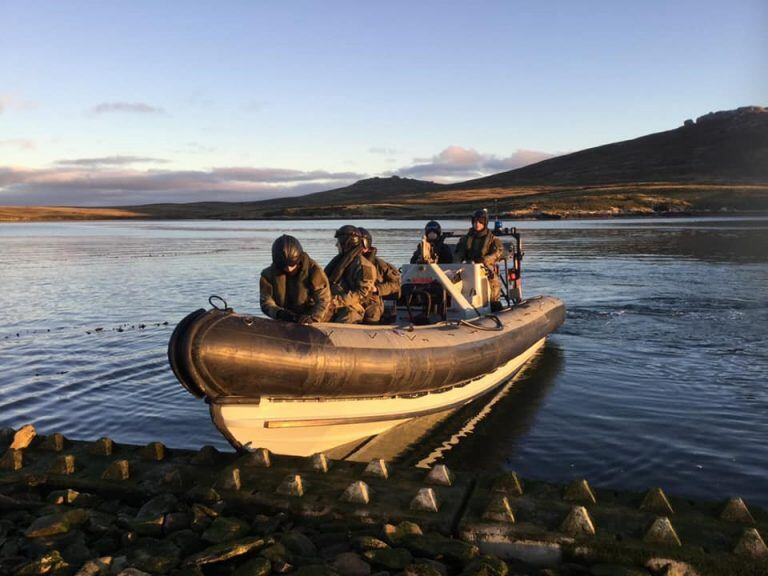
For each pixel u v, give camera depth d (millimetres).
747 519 4254
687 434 6910
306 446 6273
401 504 4633
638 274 20750
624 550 3982
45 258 31453
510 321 9219
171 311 15055
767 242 34594
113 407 8023
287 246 6078
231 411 5461
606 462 6250
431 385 6887
